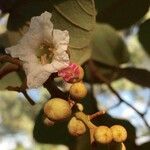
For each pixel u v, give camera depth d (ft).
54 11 0.90
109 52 1.26
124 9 1.21
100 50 1.26
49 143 1.15
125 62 1.28
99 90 1.37
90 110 1.13
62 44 0.82
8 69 0.85
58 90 0.81
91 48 1.21
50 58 0.83
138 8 1.22
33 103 0.84
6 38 0.98
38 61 0.83
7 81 0.95
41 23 0.83
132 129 1.12
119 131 0.78
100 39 1.26
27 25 0.98
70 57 0.85
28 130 2.18
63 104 0.78
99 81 1.23
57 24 0.91
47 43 0.83
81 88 0.79
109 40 1.26
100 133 0.77
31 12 0.97
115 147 0.79
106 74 1.24
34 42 0.83
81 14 0.90
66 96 0.80
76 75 0.80
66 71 0.79
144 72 1.24
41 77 0.80
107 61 1.26
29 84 0.80
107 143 0.78
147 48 1.32
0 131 2.20
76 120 0.79
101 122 1.06
